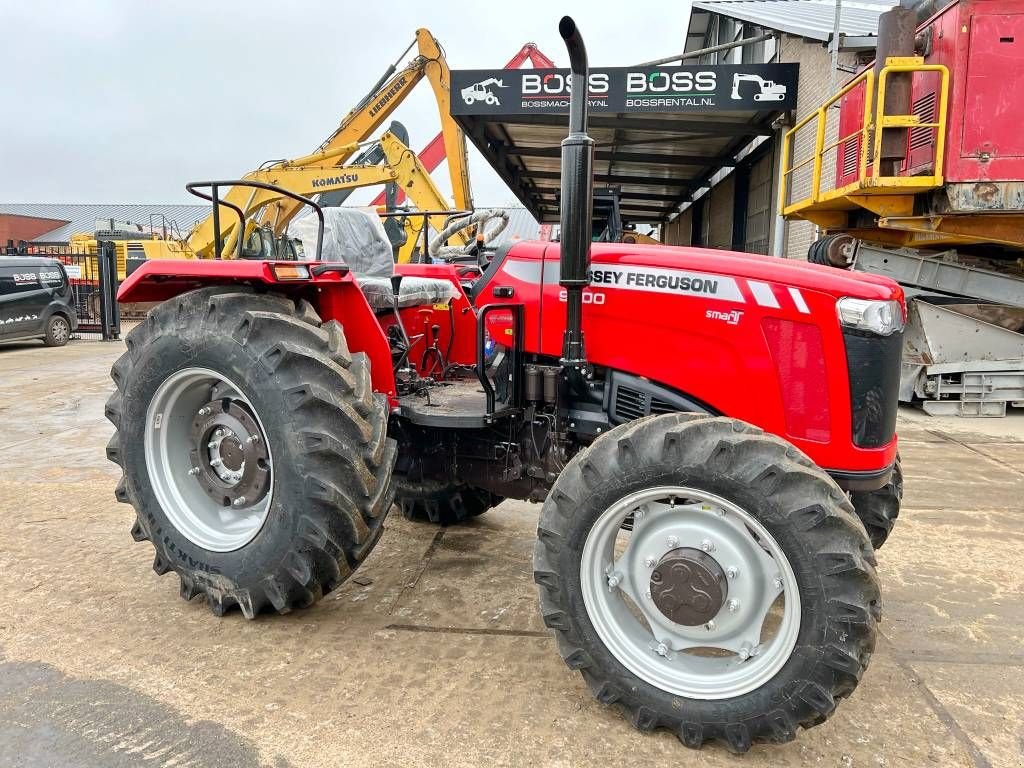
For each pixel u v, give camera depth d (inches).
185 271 99.2
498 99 401.4
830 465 89.0
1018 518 151.9
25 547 130.6
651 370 96.7
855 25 366.6
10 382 340.2
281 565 94.0
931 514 154.0
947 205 227.5
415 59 550.0
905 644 101.2
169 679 87.9
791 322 88.6
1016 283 255.6
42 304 500.4
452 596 112.4
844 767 74.7
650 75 384.2
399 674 89.8
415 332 137.0
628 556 82.9
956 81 219.5
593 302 99.0
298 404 91.1
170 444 107.0
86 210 2069.4
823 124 270.5
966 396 262.8
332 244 146.5
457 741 77.1
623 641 80.3
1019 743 79.1
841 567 69.7
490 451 110.9
